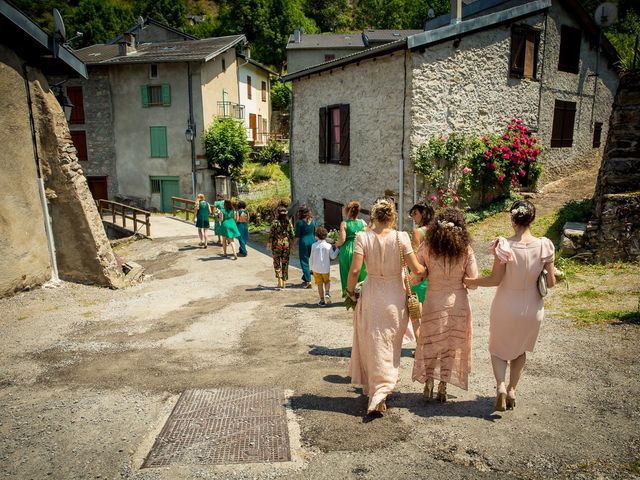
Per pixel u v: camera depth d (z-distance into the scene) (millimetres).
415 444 3043
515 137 12688
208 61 26156
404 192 11578
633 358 4258
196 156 26141
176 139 26125
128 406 3801
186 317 6895
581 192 13305
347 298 5262
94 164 27062
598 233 7867
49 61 8305
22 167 7609
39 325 6359
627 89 8227
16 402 3959
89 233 8523
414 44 10547
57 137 8078
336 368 4516
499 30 12203
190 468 2826
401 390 3928
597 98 16438
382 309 3480
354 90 13078
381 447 3020
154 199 27031
